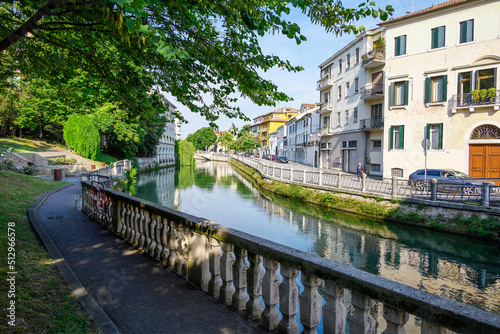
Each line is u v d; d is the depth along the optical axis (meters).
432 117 22.31
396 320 1.93
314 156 43.44
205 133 130.12
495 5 19.80
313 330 2.56
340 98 34.91
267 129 96.31
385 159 24.59
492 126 20.08
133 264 4.79
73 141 32.44
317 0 3.47
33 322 2.83
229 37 4.58
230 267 3.48
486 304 7.59
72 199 12.30
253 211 19.20
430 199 14.55
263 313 2.98
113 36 4.59
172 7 3.79
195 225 3.91
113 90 6.10
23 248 5.07
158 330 2.91
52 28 4.40
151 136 55.06
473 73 20.61
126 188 28.53
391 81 24.20
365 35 28.89
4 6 5.10
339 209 18.42
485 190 12.80
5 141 32.28
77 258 5.05
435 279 9.12
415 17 22.84
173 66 5.09
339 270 2.24
